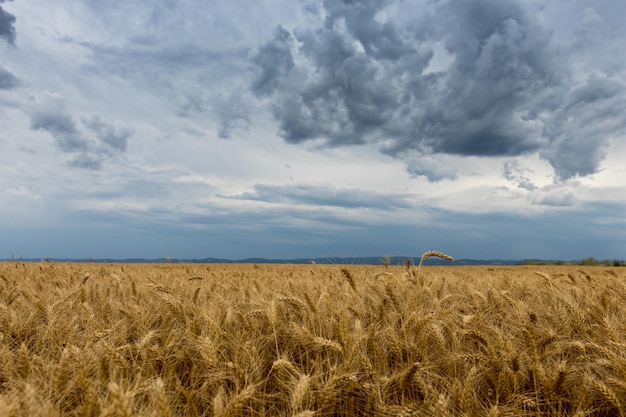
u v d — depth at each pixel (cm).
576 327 484
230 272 1259
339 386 324
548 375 367
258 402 353
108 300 613
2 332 447
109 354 337
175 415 312
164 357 382
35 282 864
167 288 620
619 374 343
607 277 861
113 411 249
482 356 388
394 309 529
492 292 625
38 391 304
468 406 323
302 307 470
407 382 334
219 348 391
